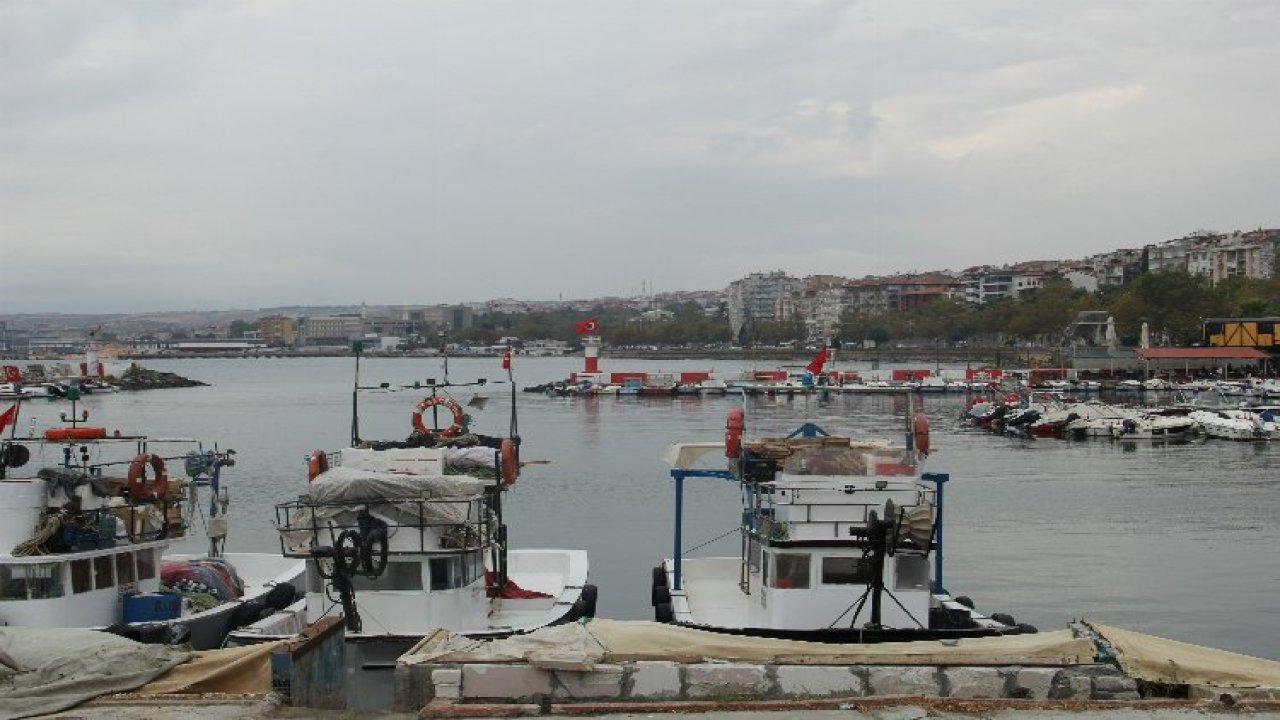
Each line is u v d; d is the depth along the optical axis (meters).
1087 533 53.44
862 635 27.02
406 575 27.05
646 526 55.41
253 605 31.12
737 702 18.27
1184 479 73.25
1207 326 172.88
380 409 147.88
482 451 31.55
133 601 29.11
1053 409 108.25
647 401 153.00
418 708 18.80
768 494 29.50
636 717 17.91
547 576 37.06
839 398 158.00
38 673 20.77
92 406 157.75
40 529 27.95
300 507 27.64
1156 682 19.36
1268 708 18.02
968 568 45.66
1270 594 41.31
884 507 28.11
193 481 35.28
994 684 19.00
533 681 18.77
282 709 19.08
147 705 19.41
